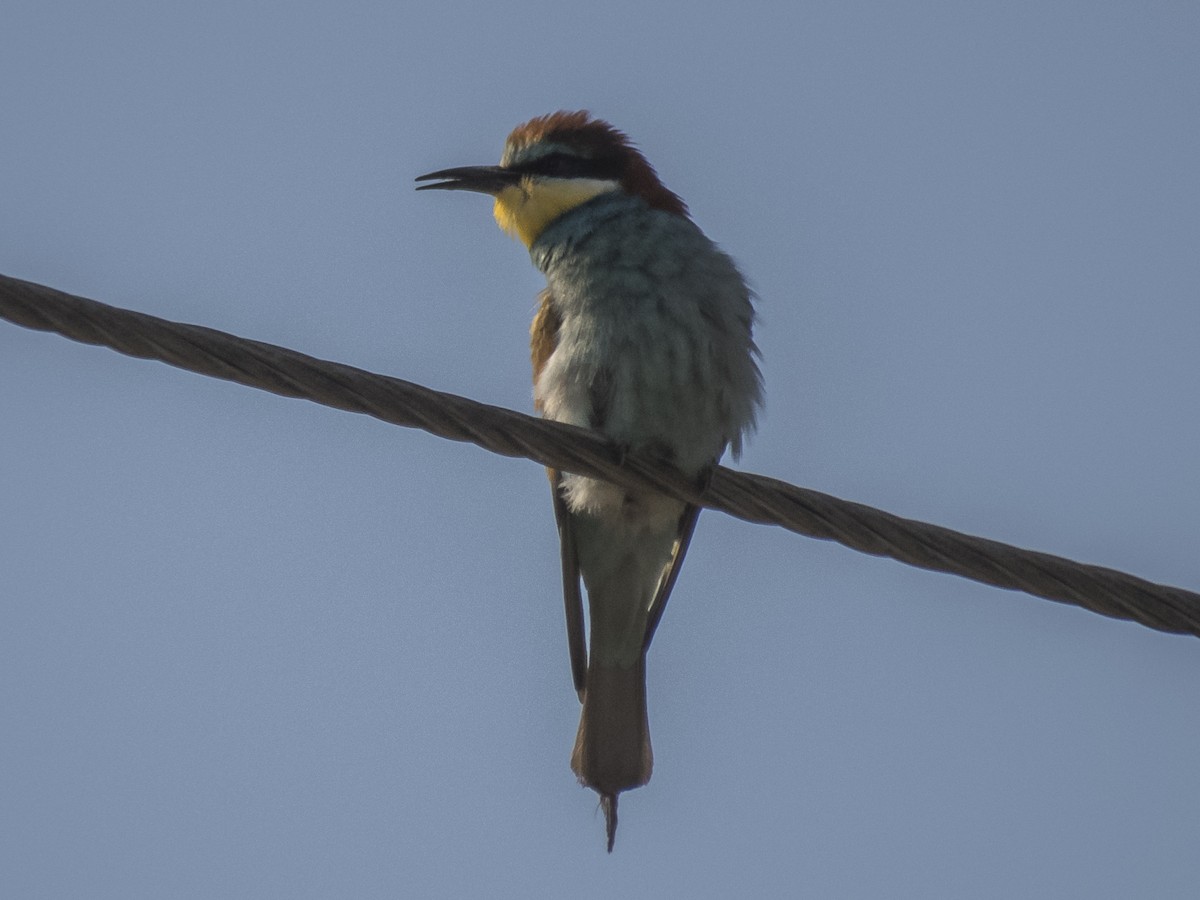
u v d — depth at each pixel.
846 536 9.70
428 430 9.19
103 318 8.16
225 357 8.46
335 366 8.79
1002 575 9.56
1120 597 9.59
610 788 12.52
